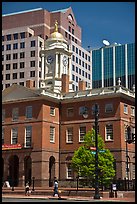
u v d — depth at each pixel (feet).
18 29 452.35
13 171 247.70
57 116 252.83
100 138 207.72
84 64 500.74
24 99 248.73
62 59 291.79
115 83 468.34
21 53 445.37
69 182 233.96
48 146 241.35
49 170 245.65
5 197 158.61
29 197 159.22
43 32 458.09
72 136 246.27
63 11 483.51
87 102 244.83
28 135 244.42
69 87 284.00
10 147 247.29
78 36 516.73
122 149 228.02
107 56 485.15
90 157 201.05
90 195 165.17
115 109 234.17
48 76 289.74
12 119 252.62
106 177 193.57
